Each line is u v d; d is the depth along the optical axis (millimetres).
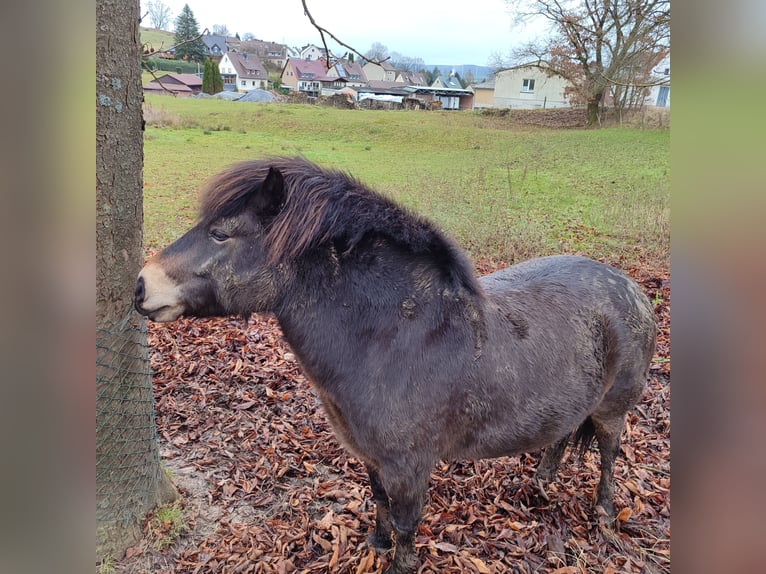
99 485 2594
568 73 23266
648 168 12648
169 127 18328
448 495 3191
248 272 2123
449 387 2209
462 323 2266
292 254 2100
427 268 2256
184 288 2105
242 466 3385
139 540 2752
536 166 13422
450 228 7871
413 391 2152
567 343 2527
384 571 2615
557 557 2732
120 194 2512
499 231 7785
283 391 4227
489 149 16500
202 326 5238
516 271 2963
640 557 2773
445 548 2729
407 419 2156
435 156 15305
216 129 18703
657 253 6973
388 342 2162
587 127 22109
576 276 2816
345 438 2383
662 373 4434
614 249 7289
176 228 7438
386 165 13688
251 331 5195
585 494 3256
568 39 21875
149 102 22578
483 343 2293
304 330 2199
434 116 24109
